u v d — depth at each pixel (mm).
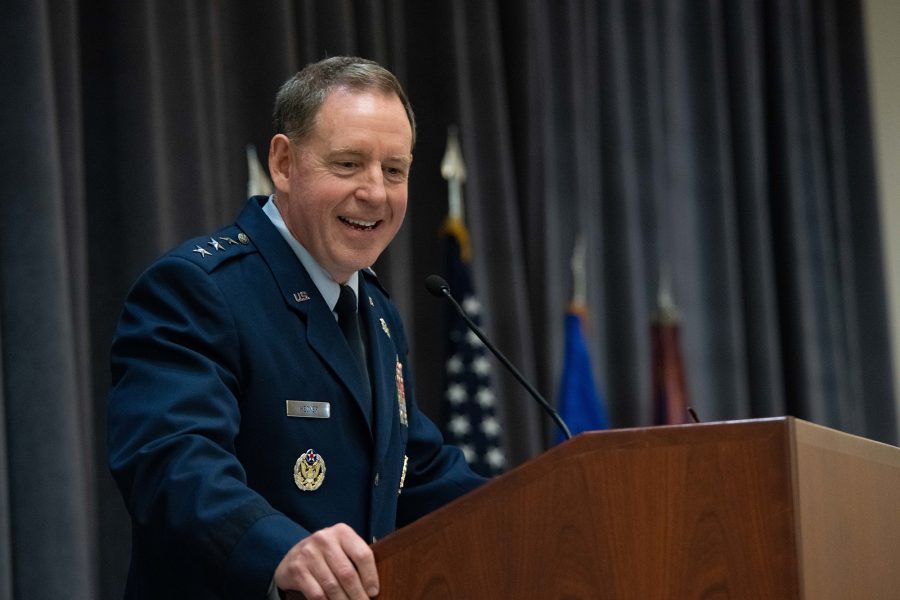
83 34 10844
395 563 4453
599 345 14609
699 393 15508
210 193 11133
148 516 4867
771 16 17062
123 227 10617
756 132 16453
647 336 14961
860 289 17469
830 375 16656
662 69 15828
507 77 14164
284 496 5523
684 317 15477
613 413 14695
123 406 5219
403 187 6023
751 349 16078
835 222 17266
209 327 5508
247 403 5555
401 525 6426
